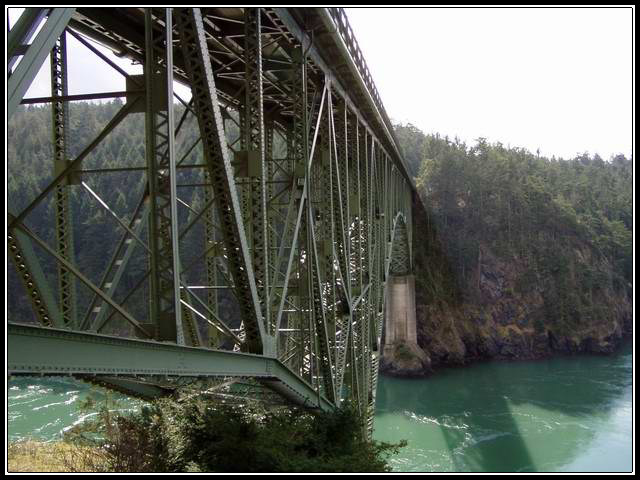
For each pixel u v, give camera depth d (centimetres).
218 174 725
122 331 2905
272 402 1238
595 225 8612
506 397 4412
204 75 683
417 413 3950
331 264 1383
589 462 2970
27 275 579
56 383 3478
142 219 782
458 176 7875
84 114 5434
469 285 7062
